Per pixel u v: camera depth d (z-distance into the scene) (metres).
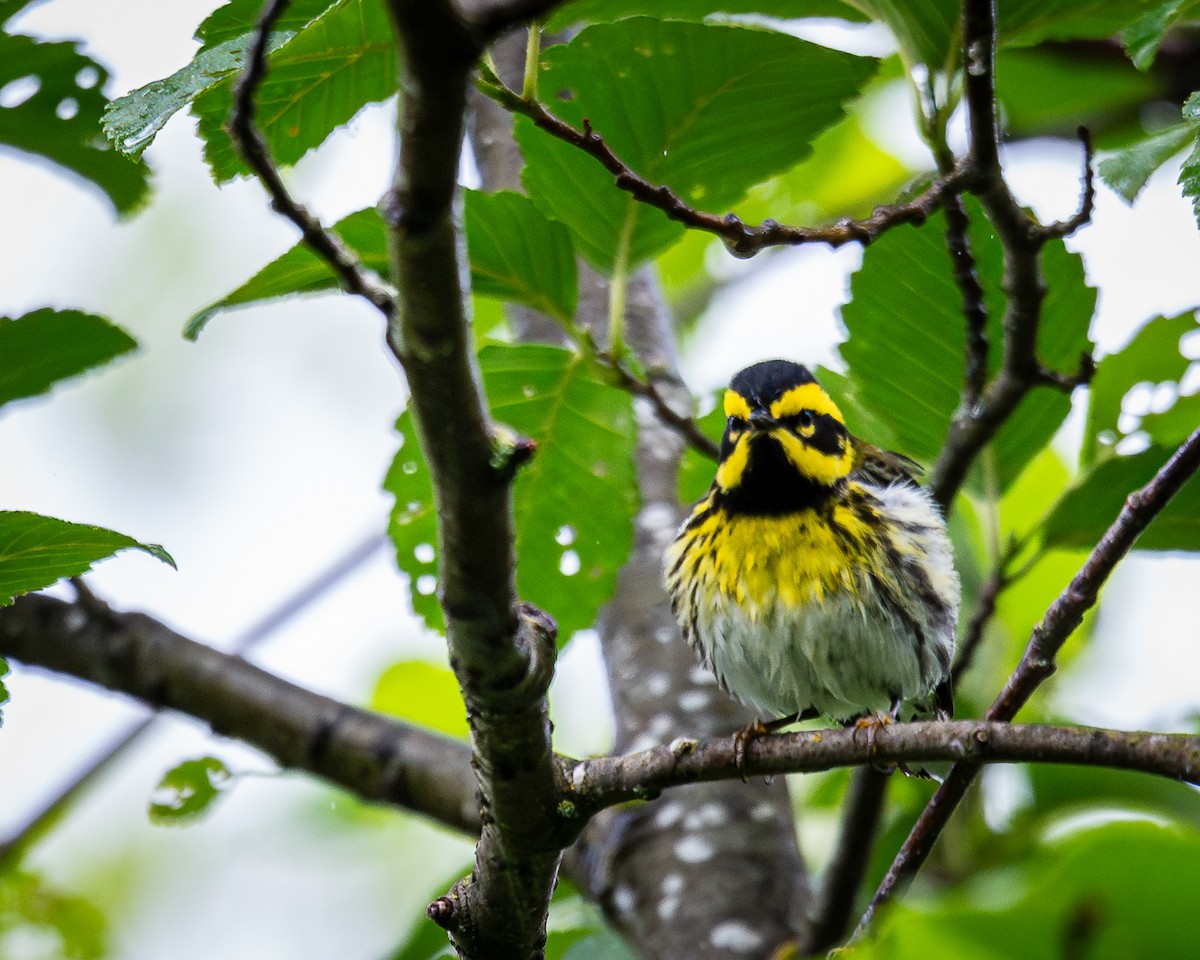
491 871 7.59
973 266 9.12
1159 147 7.88
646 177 9.27
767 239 7.85
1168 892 5.06
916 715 12.18
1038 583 13.12
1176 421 10.23
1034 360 9.16
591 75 8.79
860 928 8.39
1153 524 10.16
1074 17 8.95
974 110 7.90
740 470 11.30
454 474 6.05
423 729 11.48
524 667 6.79
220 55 7.34
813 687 11.26
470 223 9.24
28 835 12.73
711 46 8.62
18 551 7.34
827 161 16.88
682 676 12.82
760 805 11.83
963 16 7.68
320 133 8.43
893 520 11.27
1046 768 11.08
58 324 9.62
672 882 11.32
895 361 10.79
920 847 8.49
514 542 6.42
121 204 11.48
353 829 15.84
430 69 5.01
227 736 11.56
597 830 11.75
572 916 12.30
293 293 8.92
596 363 9.94
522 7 4.96
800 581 11.02
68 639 11.68
